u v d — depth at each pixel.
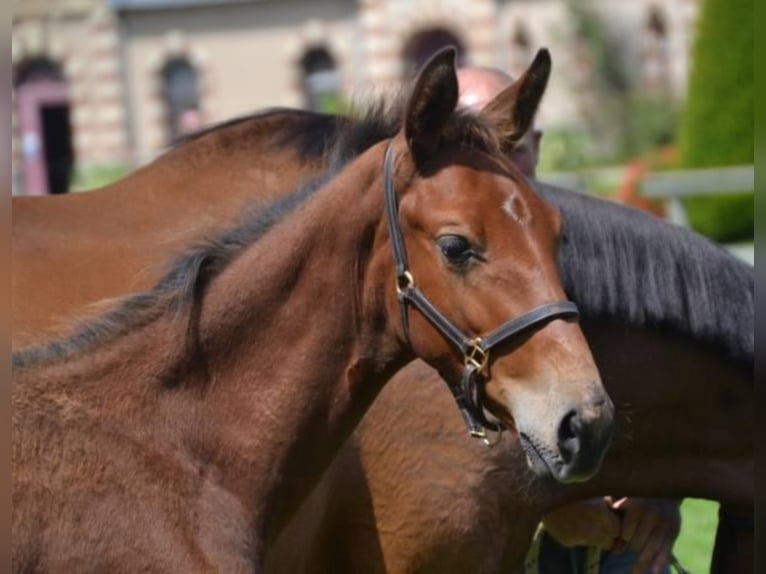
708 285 7.25
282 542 6.53
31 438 5.54
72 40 51.47
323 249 5.98
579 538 7.68
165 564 5.50
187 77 52.34
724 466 7.36
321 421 6.05
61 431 5.59
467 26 50.19
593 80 41.31
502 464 7.02
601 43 41.53
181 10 51.53
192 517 5.66
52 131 53.09
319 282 5.98
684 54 46.72
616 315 7.17
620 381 7.19
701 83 29.56
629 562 8.16
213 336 5.94
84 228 7.83
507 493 7.07
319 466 6.12
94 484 5.52
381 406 7.04
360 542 7.11
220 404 5.91
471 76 8.30
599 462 5.54
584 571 8.11
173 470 5.71
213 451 5.85
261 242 6.07
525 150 7.89
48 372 5.75
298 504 6.12
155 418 5.78
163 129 52.06
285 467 5.99
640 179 25.88
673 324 7.20
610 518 7.65
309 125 8.09
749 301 7.29
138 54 51.84
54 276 7.45
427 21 50.28
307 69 52.00
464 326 5.72
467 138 5.87
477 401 5.77
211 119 51.84
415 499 7.03
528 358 5.61
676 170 30.02
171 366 5.86
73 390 5.72
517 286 5.64
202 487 5.76
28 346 6.09
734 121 29.36
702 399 7.29
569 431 5.47
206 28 51.69
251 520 5.87
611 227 7.25
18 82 51.78
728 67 29.28
